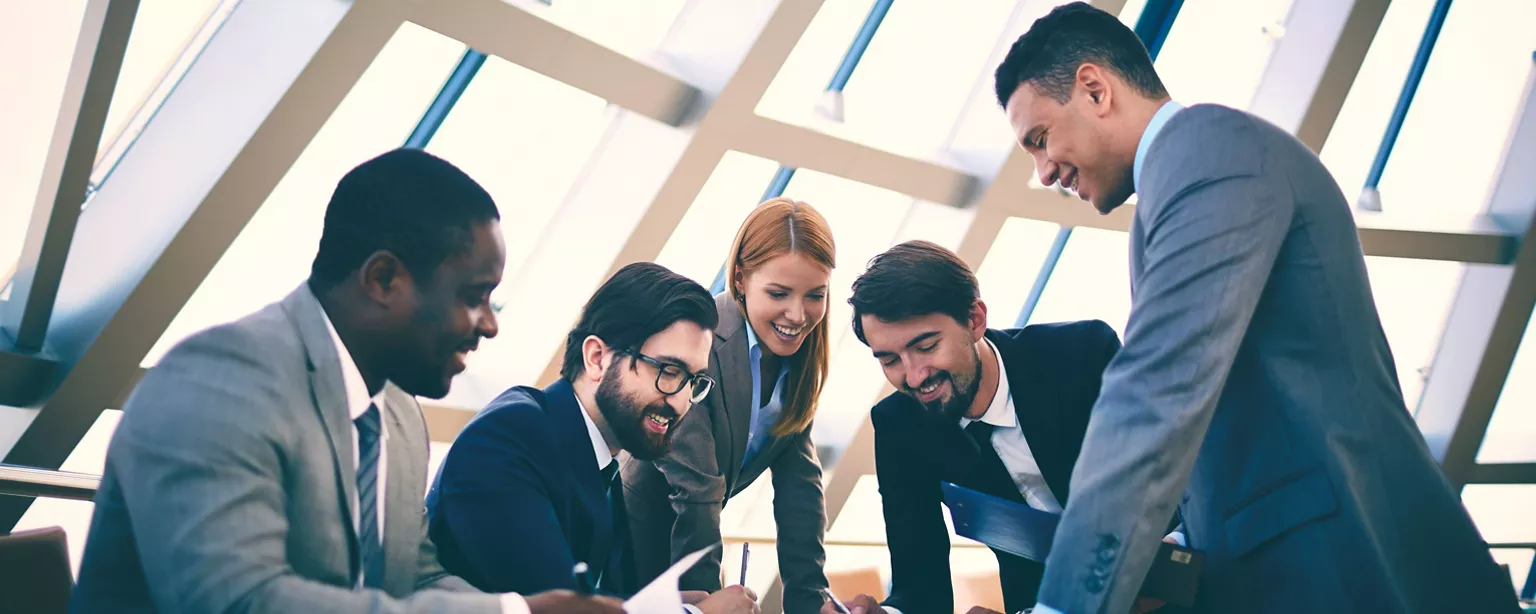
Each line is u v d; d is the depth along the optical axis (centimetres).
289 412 128
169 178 386
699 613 201
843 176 595
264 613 115
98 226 390
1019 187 660
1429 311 966
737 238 273
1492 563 154
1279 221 152
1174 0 729
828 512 698
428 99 506
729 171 621
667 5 529
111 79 340
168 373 124
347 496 134
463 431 195
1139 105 175
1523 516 1044
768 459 287
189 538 115
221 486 118
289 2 392
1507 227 912
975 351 239
